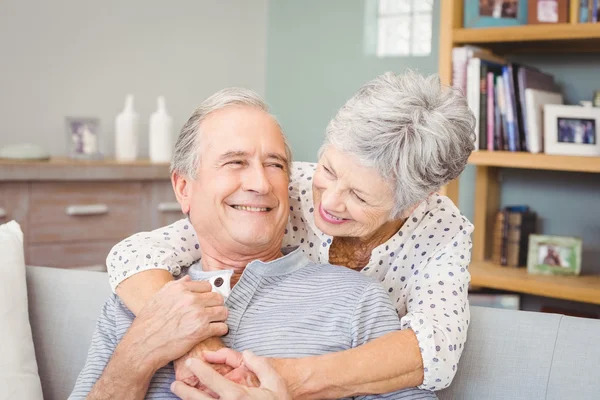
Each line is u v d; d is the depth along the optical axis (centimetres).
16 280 171
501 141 284
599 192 311
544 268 289
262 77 443
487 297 290
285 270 142
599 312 309
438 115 133
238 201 140
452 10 284
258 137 141
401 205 137
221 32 426
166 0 405
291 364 120
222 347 130
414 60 381
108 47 385
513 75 281
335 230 141
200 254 159
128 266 144
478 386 142
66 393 174
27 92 359
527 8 279
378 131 130
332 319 134
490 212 320
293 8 426
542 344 140
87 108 380
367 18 396
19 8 354
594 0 263
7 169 295
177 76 412
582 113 278
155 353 126
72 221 316
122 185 330
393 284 152
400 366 122
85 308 175
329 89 414
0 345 162
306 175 160
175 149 148
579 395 135
